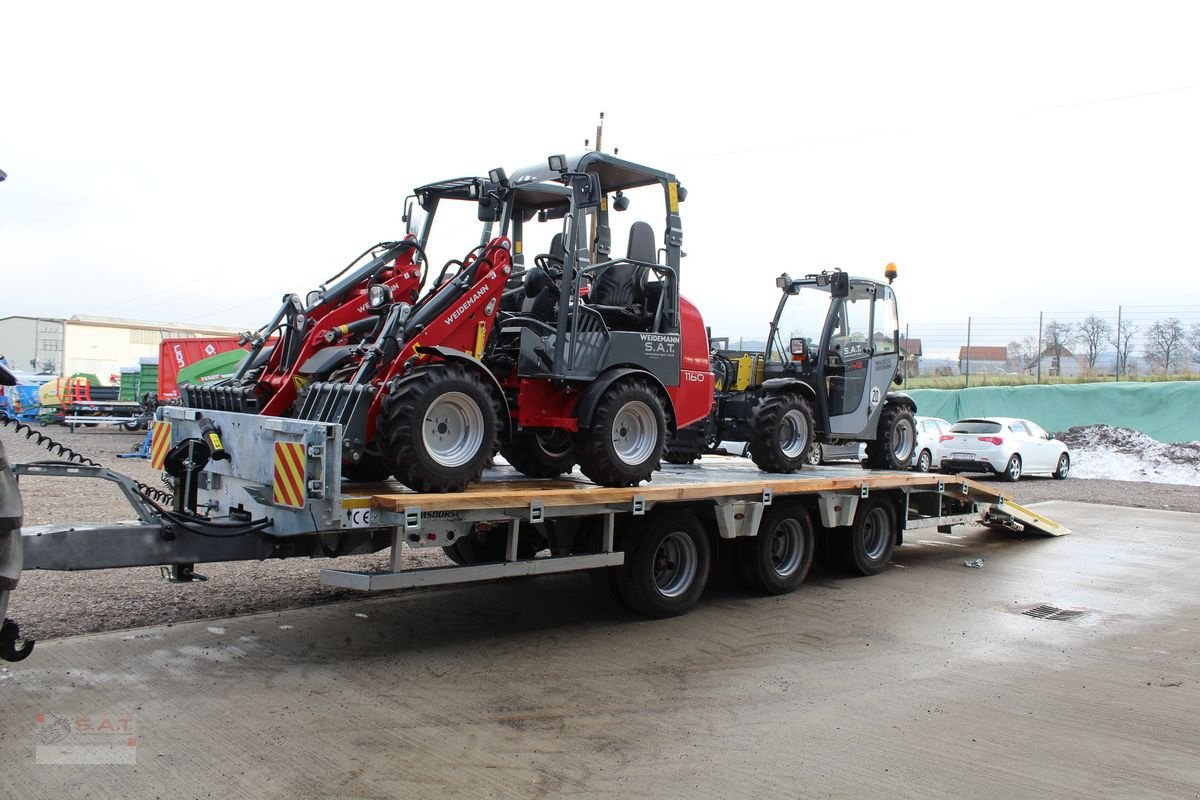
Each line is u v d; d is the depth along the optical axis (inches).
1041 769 158.1
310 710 177.2
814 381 394.3
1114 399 847.7
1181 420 810.2
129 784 141.9
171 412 247.8
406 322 223.3
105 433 1016.9
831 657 225.9
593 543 247.9
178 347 840.3
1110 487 692.7
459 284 232.8
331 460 188.9
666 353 272.8
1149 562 374.0
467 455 219.0
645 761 157.2
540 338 242.8
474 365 221.8
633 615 264.5
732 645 235.6
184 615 245.6
